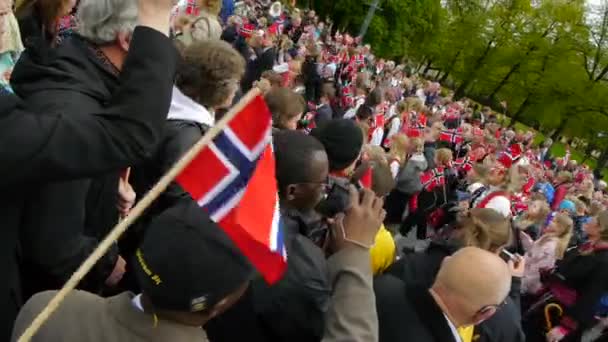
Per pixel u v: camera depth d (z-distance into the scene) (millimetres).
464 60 48344
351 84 14227
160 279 1326
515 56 45906
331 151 3074
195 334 1402
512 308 2934
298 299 1937
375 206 2035
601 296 4578
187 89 2594
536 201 7016
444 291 2275
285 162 2270
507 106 47656
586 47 44750
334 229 2049
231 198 1440
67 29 2844
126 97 1432
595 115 44344
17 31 2350
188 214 1440
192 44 2770
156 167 2438
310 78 11406
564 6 44375
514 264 3652
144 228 2436
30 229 1682
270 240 1446
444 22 49312
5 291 1572
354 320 1874
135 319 1371
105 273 2182
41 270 1774
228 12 11578
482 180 7434
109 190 2088
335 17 43781
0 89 1948
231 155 1460
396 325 2287
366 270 1965
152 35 1494
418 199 7234
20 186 1327
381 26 43844
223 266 1366
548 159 25531
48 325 1399
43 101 1664
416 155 7242
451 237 3270
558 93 45062
